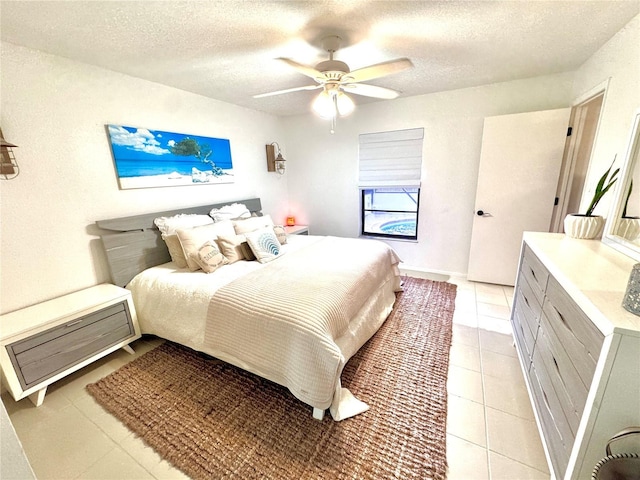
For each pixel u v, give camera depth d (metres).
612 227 1.71
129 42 1.85
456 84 3.00
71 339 1.91
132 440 1.53
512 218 3.12
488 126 2.99
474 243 3.37
